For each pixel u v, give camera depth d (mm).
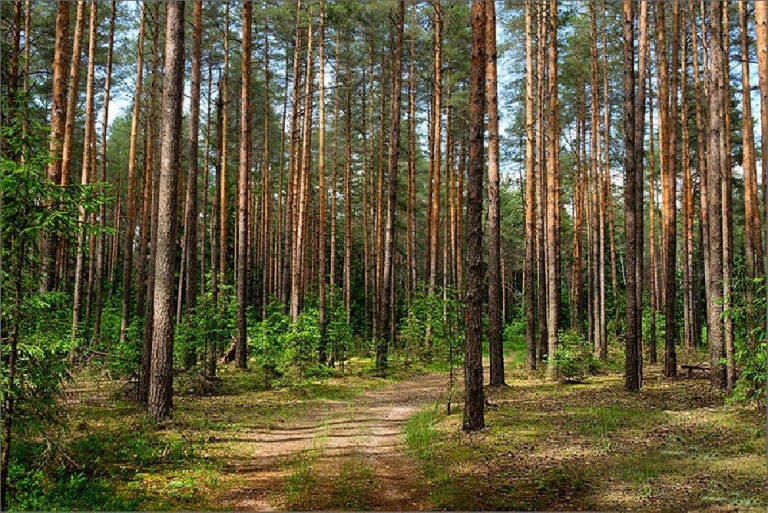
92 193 6559
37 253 6320
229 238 39500
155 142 24500
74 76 16000
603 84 29922
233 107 31547
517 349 35750
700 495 6793
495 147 16016
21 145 6047
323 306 21688
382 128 30031
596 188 29500
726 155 16750
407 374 21375
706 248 20203
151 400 11125
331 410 13844
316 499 7113
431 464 8656
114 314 22844
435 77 24516
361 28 28438
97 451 8578
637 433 10141
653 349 23625
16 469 6539
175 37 11367
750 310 11977
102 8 22594
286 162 41188
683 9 21359
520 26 24500
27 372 6258
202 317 15859
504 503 6812
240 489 7449
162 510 6414
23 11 19156
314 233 35281
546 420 11414
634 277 15438
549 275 19047
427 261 27688
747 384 11016
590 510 6500
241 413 12789
